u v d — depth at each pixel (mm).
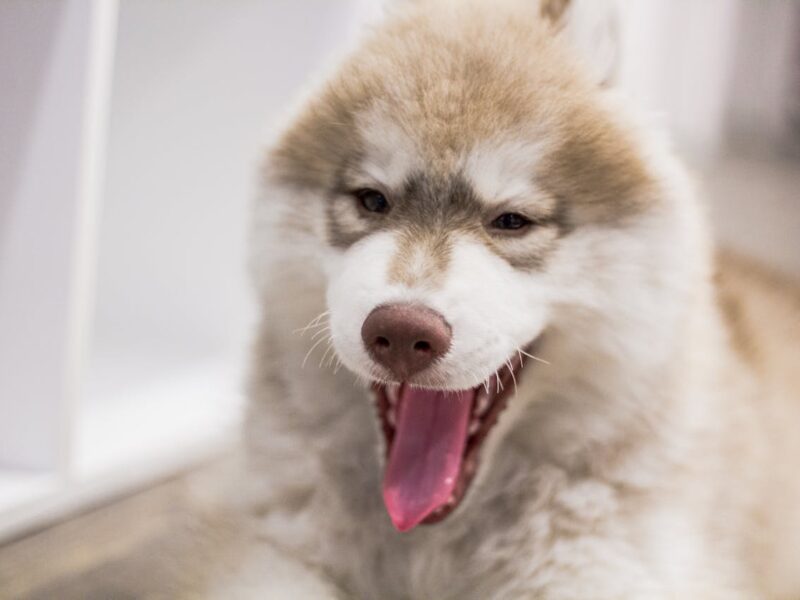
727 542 441
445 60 400
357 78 408
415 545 432
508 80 394
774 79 1041
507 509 429
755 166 1033
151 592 457
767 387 511
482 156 377
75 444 539
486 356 358
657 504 417
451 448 407
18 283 517
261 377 451
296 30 668
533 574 410
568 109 393
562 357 405
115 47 697
